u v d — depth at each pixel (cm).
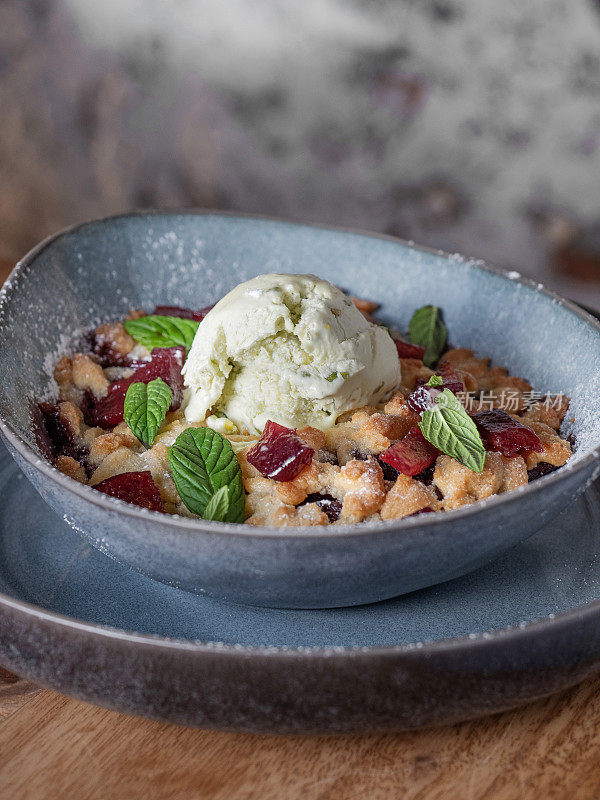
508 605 30
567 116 63
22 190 70
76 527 28
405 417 31
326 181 68
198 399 32
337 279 39
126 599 30
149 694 25
